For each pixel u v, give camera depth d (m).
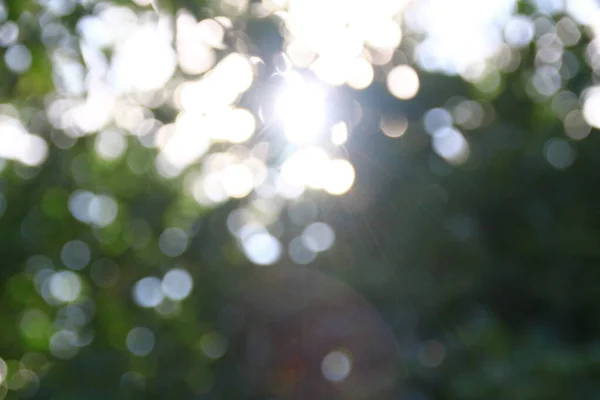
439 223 5.27
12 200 5.49
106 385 4.70
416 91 5.58
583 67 5.92
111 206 5.72
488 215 5.66
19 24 3.70
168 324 5.29
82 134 5.41
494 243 5.63
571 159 5.76
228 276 5.19
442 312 5.33
